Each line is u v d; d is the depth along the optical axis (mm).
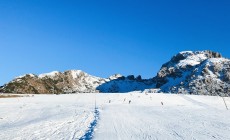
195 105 91062
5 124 42438
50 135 27375
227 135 25453
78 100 102875
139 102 93625
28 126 34875
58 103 91438
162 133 26953
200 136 24953
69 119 43594
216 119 42469
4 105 83062
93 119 42844
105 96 109875
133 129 29891
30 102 95875
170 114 53250
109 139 23328
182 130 29188
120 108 68000
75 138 24875
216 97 113875
